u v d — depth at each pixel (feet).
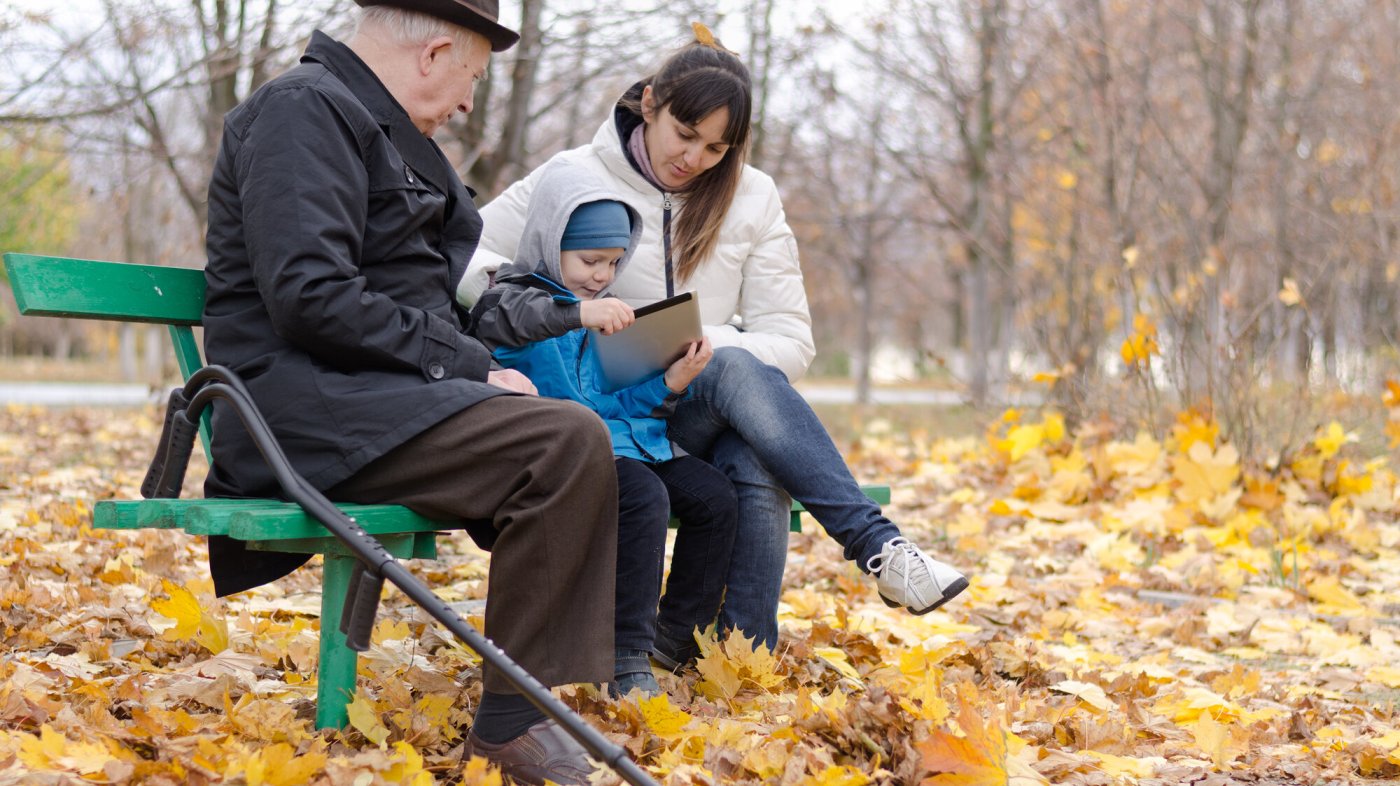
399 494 8.16
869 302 70.54
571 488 7.74
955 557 18.31
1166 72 36.29
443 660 10.66
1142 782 8.59
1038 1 38.88
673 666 10.48
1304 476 22.15
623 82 35.86
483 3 8.76
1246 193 33.40
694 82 10.52
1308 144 40.86
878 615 13.91
